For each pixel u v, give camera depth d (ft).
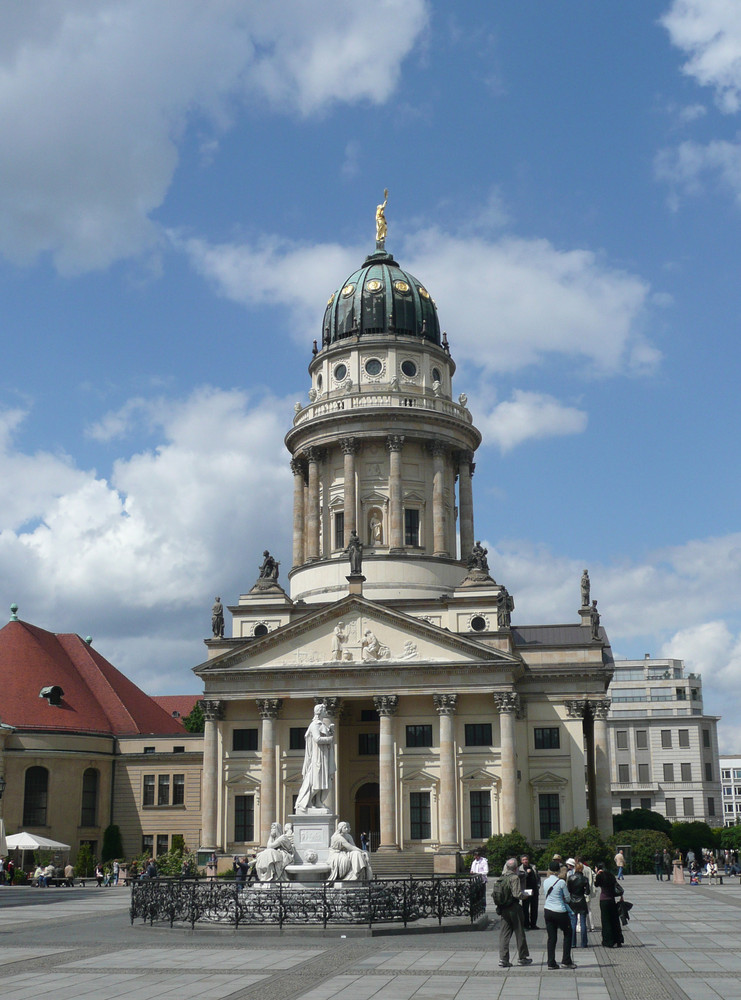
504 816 303.89
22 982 100.22
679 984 95.50
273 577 366.02
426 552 377.91
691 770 621.31
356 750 336.90
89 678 380.99
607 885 126.82
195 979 100.48
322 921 137.69
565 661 338.54
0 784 275.39
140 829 346.74
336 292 416.05
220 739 325.21
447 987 94.58
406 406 382.42
